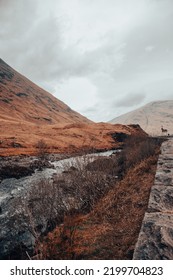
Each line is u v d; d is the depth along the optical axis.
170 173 8.33
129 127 79.50
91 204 8.36
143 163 11.41
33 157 34.88
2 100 124.62
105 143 57.56
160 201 6.12
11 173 22.61
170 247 4.20
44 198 8.92
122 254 4.83
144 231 4.75
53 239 6.08
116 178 10.97
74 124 76.69
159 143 20.12
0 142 43.12
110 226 6.10
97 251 5.11
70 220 6.68
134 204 6.92
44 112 140.88
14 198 14.30
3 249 7.59
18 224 8.70
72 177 10.20
